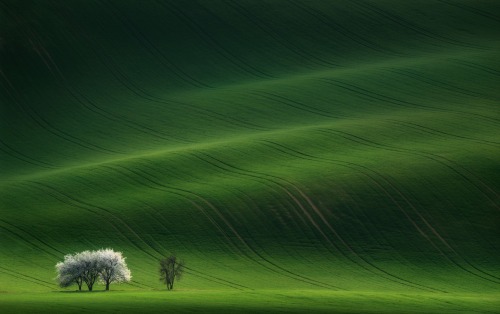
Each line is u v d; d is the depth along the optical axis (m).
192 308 65.50
